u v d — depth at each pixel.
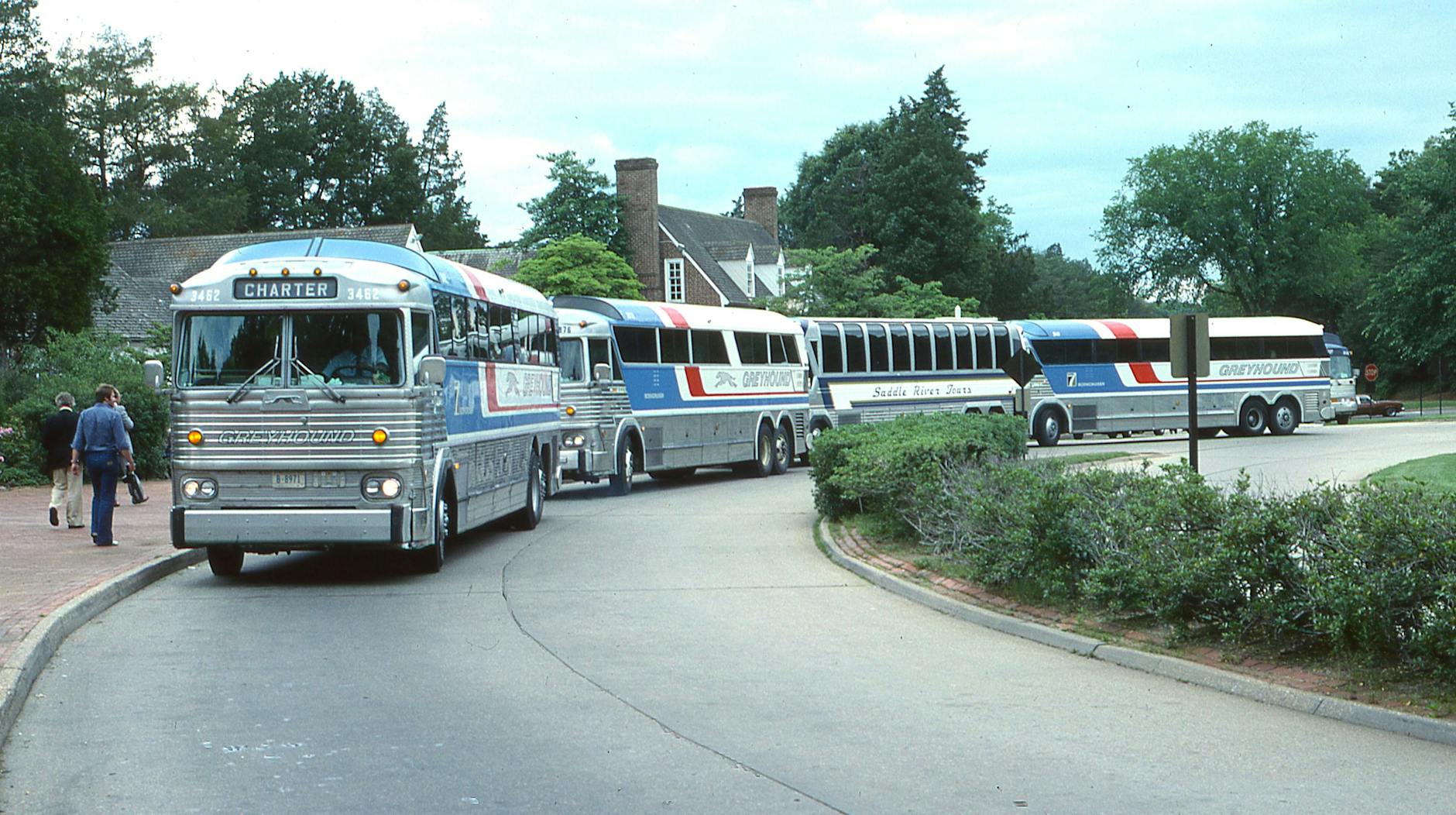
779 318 34.00
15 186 40.09
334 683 9.23
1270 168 80.88
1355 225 85.94
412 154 96.88
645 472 27.08
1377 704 8.07
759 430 31.89
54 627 10.63
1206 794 6.54
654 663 9.93
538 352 21.00
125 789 6.64
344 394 13.78
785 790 6.62
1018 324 43.38
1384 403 65.69
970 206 80.62
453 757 7.25
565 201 66.25
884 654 10.33
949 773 6.93
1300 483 24.45
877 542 16.42
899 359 39.50
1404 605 8.41
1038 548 11.73
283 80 94.31
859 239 81.12
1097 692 8.95
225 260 14.81
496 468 17.89
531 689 9.00
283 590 13.87
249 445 13.79
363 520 13.72
